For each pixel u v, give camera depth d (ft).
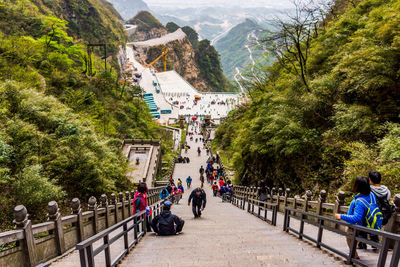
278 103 60.34
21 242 14.58
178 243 21.17
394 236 10.82
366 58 38.37
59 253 18.48
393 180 26.27
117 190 57.16
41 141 40.93
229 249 18.60
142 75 485.97
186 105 360.07
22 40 99.50
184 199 73.77
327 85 48.91
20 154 37.37
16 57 89.40
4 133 37.68
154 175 84.33
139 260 16.33
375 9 51.03
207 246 19.71
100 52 414.62
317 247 18.92
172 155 143.02
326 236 23.22
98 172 44.98
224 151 149.38
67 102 88.79
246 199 56.39
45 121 47.19
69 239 20.36
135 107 172.24
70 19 390.01
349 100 45.42
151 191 51.83
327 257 16.51
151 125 180.24
